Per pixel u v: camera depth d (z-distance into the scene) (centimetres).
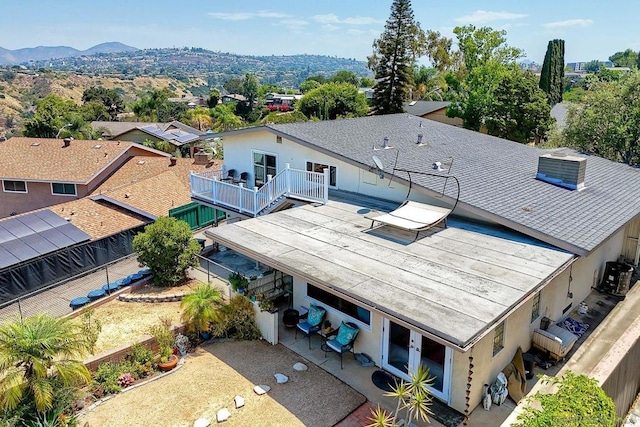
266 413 1019
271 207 1747
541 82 6525
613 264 1575
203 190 2009
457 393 1018
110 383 1112
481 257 1124
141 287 1742
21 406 959
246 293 1393
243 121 10719
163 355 1205
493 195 1396
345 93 8088
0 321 1555
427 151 1842
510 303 895
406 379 1121
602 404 791
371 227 1355
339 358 1238
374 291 952
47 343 980
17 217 2248
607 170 1930
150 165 3566
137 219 2516
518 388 1066
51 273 2002
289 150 1859
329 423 988
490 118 4397
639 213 1441
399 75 5316
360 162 1535
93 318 1493
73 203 2511
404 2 5147
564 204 1407
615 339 1284
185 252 1733
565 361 1190
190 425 988
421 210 1358
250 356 1258
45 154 3600
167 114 9894
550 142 2977
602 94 2553
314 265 1091
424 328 822
